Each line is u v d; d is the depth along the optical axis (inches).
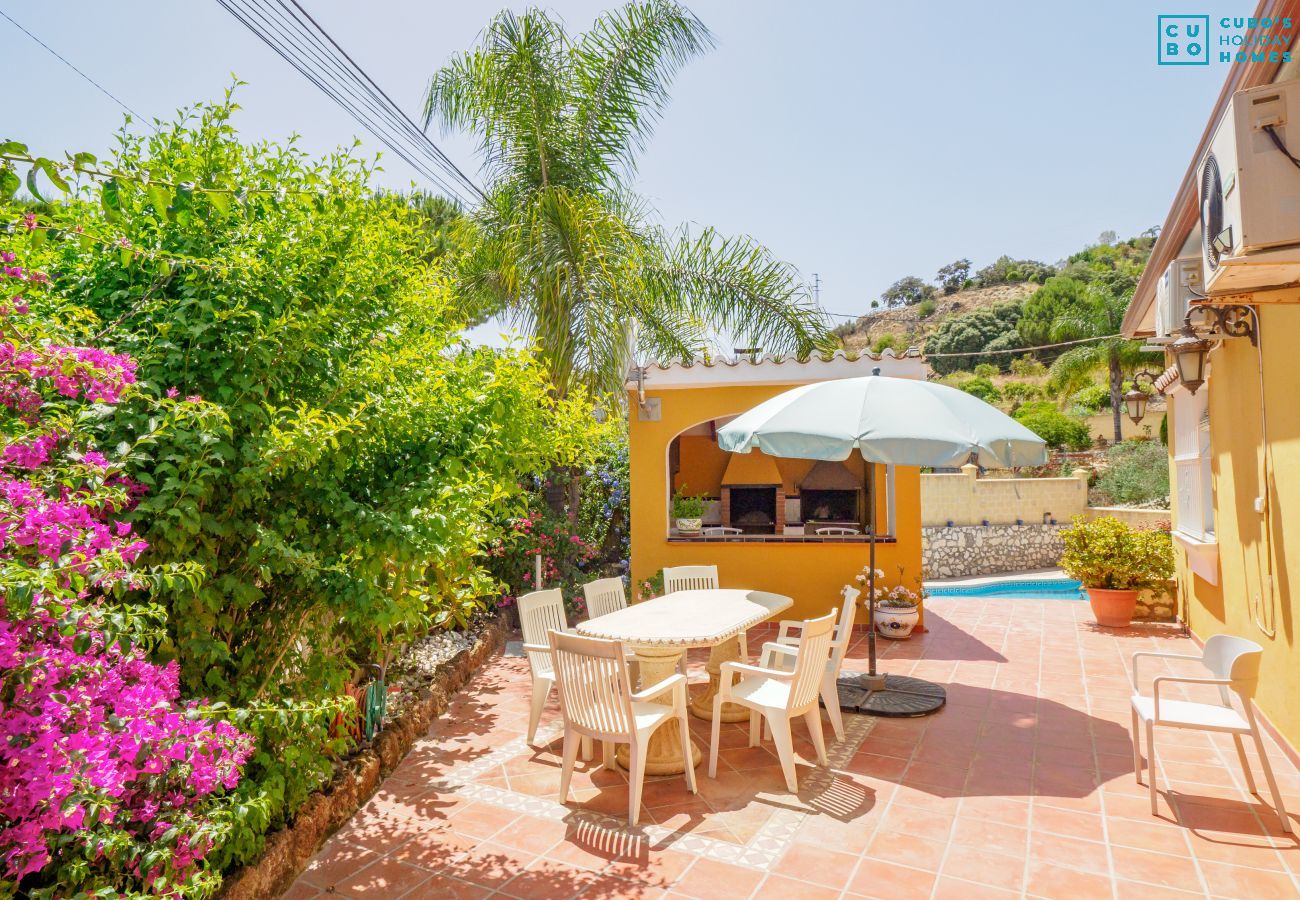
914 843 165.0
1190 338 238.5
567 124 417.4
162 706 96.8
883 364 386.6
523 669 321.7
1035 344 1787.6
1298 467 193.6
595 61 411.8
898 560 390.0
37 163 78.7
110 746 87.6
